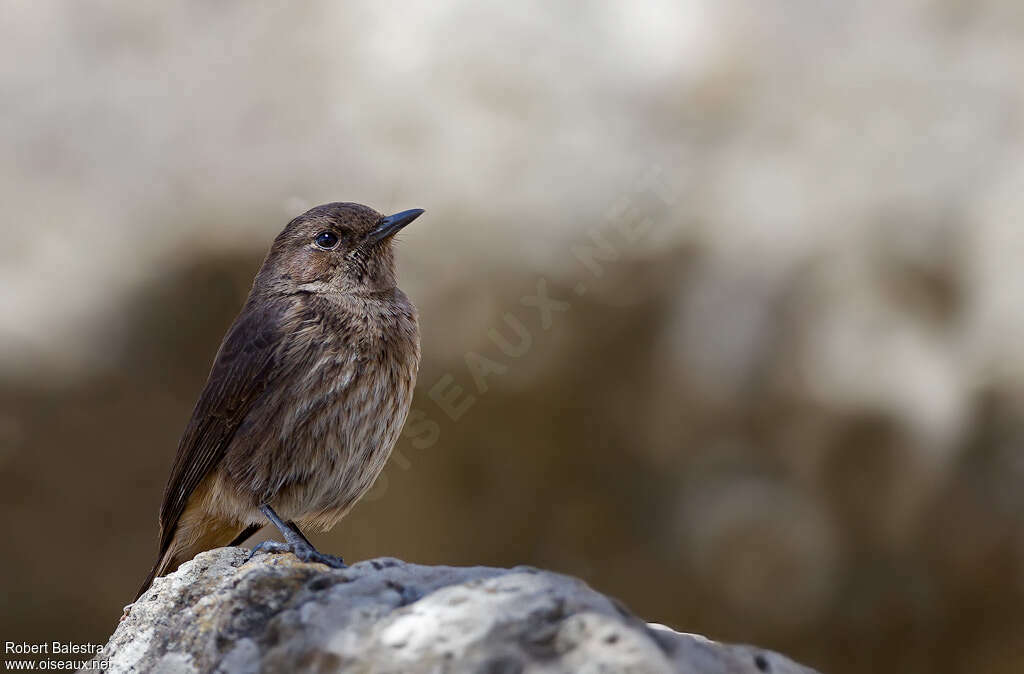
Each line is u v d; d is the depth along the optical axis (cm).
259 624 531
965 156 1235
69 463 1229
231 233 1257
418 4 1360
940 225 1198
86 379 1234
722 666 474
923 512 1134
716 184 1247
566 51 1312
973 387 1142
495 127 1266
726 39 1321
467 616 470
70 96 1355
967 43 1313
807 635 1148
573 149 1253
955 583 1131
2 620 1201
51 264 1270
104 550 1227
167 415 1247
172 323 1253
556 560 1191
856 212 1217
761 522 1156
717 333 1189
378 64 1323
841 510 1154
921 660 1130
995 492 1121
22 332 1234
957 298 1180
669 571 1173
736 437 1176
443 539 1204
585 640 450
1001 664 1115
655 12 1341
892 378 1155
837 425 1158
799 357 1173
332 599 512
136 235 1279
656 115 1282
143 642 566
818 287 1194
